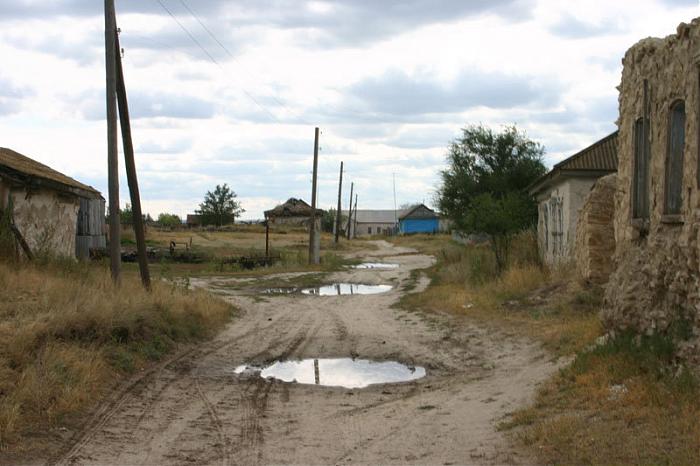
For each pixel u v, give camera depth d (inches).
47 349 341.7
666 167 354.0
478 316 620.7
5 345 337.1
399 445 278.4
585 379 332.8
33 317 394.6
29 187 652.1
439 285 971.3
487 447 267.4
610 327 410.3
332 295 905.5
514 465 243.0
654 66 381.7
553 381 352.8
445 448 270.5
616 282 417.4
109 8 577.0
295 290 983.0
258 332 584.7
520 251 977.5
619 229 452.8
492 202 956.0
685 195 323.6
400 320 657.6
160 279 724.7
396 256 1940.2
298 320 661.3
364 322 650.2
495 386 380.2
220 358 470.9
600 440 250.4
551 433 266.5
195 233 2893.7
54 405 300.0
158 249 1561.3
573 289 627.5
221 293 894.4
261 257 1467.8
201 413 328.2
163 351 455.5
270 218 4047.7
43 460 247.1
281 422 317.7
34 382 303.1
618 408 283.3
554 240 832.9
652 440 242.7
